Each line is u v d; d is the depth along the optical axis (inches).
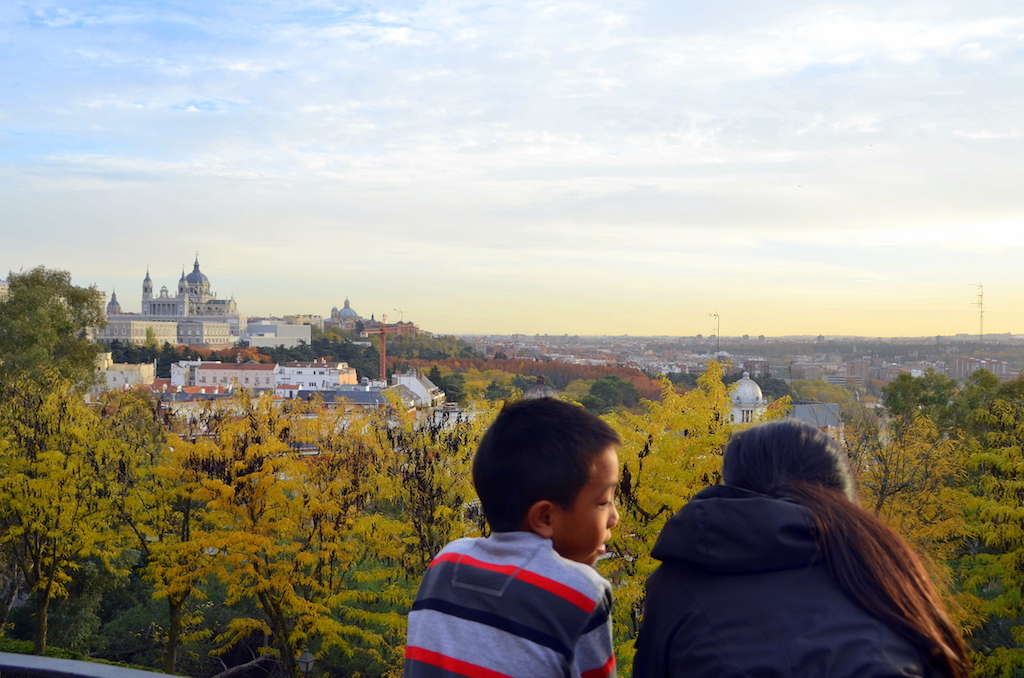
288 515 593.6
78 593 1045.2
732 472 77.8
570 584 69.8
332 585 630.5
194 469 583.8
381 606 777.6
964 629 534.3
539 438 73.8
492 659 67.8
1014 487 593.3
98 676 95.3
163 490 668.7
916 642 59.6
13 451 719.1
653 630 69.3
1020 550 562.3
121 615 1114.7
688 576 68.8
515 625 68.3
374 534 601.9
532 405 78.5
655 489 444.8
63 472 683.4
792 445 75.1
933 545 590.9
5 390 810.8
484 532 471.2
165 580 648.4
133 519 681.0
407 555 598.9
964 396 1560.0
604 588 71.8
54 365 1525.6
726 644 60.9
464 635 69.8
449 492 562.6
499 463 75.2
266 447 570.3
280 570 582.6
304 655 621.0
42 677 98.0
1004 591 662.5
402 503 622.2
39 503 692.7
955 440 685.3
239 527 606.5
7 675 97.7
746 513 65.2
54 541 786.2
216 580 1049.5
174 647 706.8
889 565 62.3
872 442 660.1
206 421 644.1
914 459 624.4
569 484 72.6
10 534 731.4
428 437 564.4
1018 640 568.4
